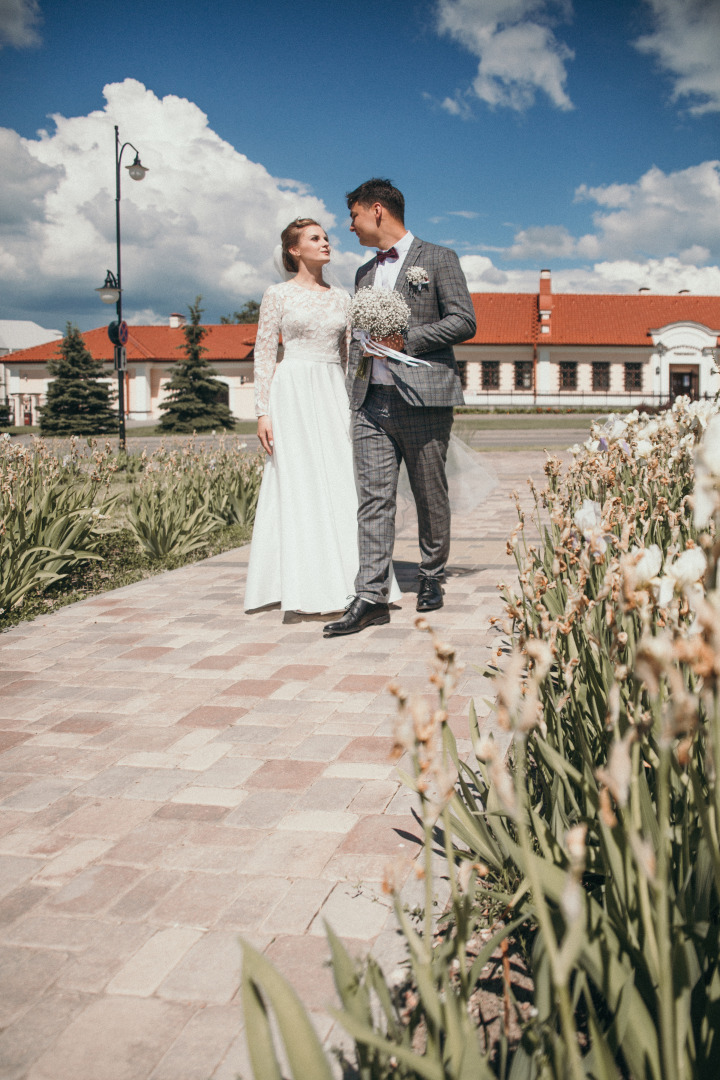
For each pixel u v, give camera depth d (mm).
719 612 887
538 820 1609
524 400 51969
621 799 856
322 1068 982
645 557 1299
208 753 2869
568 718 2039
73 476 9336
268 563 4852
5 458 8109
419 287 4359
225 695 3459
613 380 51750
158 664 3924
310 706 3289
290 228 4578
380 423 4395
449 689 1191
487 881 1943
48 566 5605
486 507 9633
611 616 1534
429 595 4688
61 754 2895
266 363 4660
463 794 2084
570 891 811
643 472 3516
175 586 5773
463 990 1179
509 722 936
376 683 3525
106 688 3596
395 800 2473
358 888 2018
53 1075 1475
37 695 3523
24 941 1866
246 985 1067
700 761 1588
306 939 1829
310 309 4582
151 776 2699
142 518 6836
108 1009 1642
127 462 13883
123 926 1908
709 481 1075
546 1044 1224
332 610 4551
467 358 52281
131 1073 1474
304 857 2174
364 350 4273
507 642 3980
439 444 4418
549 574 2727
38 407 41125
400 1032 1322
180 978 1723
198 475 9203
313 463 4598
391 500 4469
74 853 2236
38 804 2523
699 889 1404
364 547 4441
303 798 2508
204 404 39312
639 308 54062
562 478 3527
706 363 50562
